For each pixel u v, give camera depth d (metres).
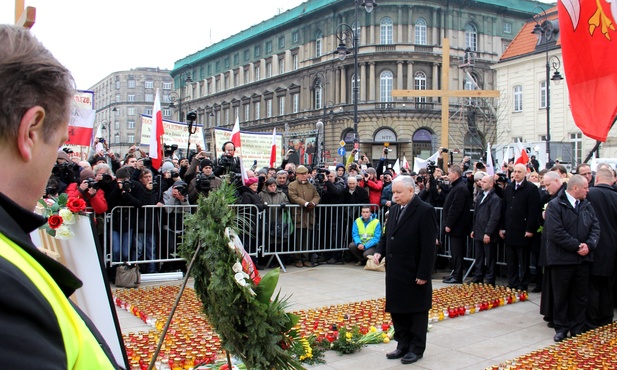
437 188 11.42
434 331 6.77
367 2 24.83
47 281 1.04
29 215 1.07
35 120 1.09
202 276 2.91
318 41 53.06
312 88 53.22
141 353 5.19
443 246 11.19
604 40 7.10
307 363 5.36
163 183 10.02
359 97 47.19
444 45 14.26
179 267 9.80
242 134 15.77
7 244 1.00
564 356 5.43
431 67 46.78
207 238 2.72
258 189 11.07
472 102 43.59
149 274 9.21
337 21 49.84
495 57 49.81
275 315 2.73
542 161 29.00
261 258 10.98
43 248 2.80
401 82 46.28
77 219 2.49
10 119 1.05
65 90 1.15
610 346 5.82
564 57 7.45
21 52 1.08
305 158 31.59
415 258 5.64
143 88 97.94
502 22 50.53
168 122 15.20
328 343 5.84
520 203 9.05
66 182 8.27
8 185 1.09
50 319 0.96
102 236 8.60
